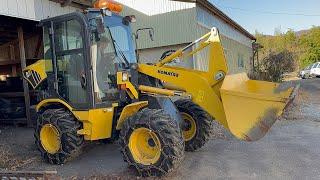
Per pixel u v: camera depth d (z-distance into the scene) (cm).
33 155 652
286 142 673
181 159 471
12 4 732
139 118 484
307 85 2075
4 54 1121
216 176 489
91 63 536
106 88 555
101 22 511
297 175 484
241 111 488
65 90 578
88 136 550
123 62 581
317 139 691
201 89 532
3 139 820
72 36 559
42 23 594
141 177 488
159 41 1409
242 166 531
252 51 3300
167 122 470
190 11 1354
